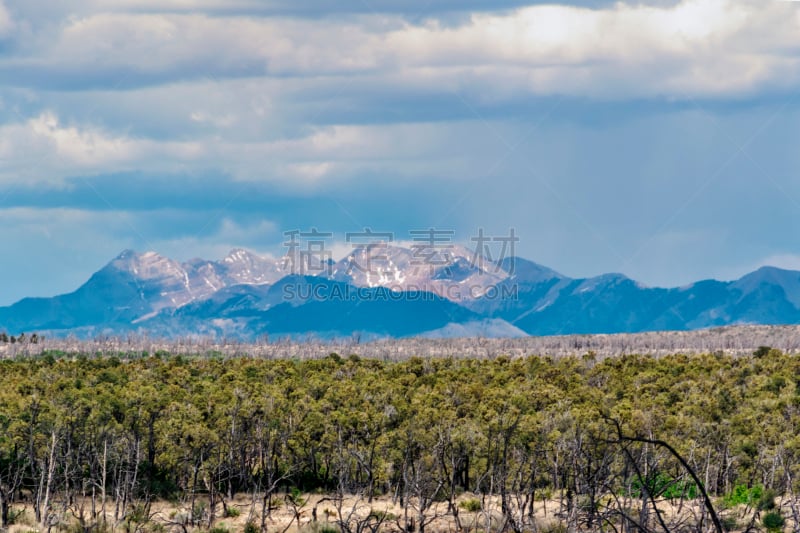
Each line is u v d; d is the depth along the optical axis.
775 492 119.38
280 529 125.06
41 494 127.38
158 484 144.62
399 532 116.75
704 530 91.00
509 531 114.38
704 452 135.00
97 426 141.50
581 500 92.81
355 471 150.12
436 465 133.62
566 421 129.12
